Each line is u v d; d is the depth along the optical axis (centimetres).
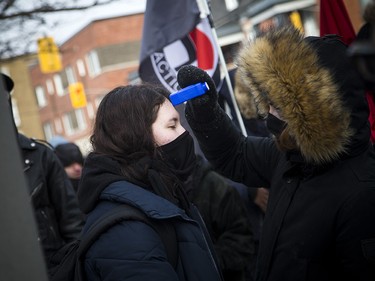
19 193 77
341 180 146
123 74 3291
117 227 133
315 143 142
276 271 154
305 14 1762
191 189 249
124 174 146
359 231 138
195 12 278
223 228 258
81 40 3372
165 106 155
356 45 91
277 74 146
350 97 149
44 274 79
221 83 287
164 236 137
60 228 269
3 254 74
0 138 75
